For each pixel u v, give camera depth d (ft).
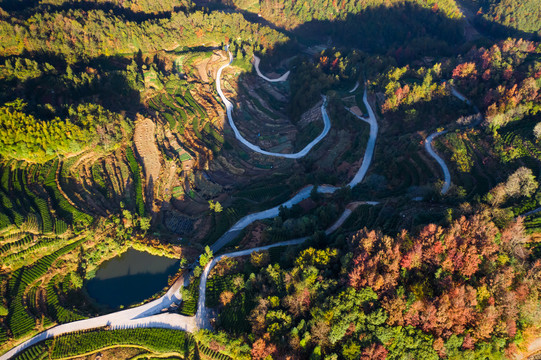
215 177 558.15
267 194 516.73
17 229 379.76
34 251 378.32
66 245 395.34
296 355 269.85
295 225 413.80
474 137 495.00
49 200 419.54
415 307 265.95
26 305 347.15
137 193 474.49
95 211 434.71
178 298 360.28
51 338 329.72
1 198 397.19
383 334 261.65
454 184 441.68
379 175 506.89
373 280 281.54
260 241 408.67
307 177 516.32
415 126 577.84
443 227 334.24
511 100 503.61
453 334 256.93
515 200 376.68
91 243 402.72
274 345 275.39
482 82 599.16
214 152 595.88
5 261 365.61
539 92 508.94
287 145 642.22
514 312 265.75
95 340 327.26
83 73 550.36
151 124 564.30
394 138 568.41
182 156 550.77
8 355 317.83
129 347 325.01
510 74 573.33
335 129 634.02
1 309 335.47
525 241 322.55
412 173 495.00
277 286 320.91
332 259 323.16
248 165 598.34
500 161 449.48
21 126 430.20
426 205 411.95
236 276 360.69
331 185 520.42
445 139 504.43
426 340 260.01
